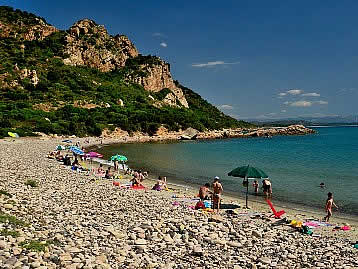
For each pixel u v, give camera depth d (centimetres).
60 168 3725
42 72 13812
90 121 10400
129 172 4281
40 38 17538
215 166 5341
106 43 19338
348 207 2739
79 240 1219
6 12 18750
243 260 1265
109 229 1410
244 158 6544
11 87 11738
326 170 4872
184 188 3422
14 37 16750
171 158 6419
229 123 18900
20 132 7862
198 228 1590
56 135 8712
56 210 1636
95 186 2711
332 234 1902
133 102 14812
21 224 1285
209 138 13362
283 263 1283
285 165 5469
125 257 1159
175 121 13588
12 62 13638
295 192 3328
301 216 2378
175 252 1280
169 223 1625
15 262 951
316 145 10081
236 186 3653
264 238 1590
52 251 1077
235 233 1577
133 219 1677
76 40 18175
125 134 11225
